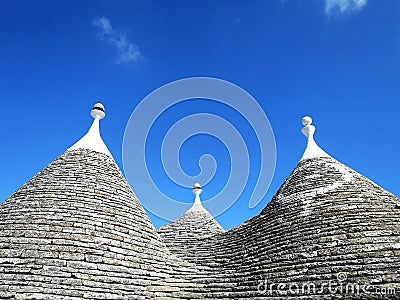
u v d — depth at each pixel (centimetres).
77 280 1098
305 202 1409
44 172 1527
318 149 1695
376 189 1423
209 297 1177
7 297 1000
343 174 1490
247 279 1201
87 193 1415
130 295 1144
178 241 1877
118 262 1218
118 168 1700
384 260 1016
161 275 1291
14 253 1123
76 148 1659
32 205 1320
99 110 1817
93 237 1241
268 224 1459
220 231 2011
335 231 1190
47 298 1021
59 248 1164
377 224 1167
